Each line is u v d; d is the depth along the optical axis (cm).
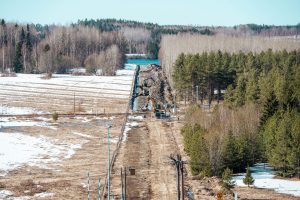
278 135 7162
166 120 11444
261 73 12225
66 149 8750
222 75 13325
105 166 7694
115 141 9419
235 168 7325
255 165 7688
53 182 6844
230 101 11294
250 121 8006
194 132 8075
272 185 6625
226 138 7269
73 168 7569
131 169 7219
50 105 13375
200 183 6756
